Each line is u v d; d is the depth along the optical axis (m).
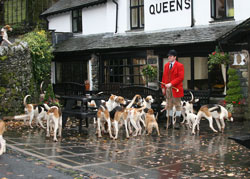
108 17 15.75
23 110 11.41
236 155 6.23
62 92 14.84
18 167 5.20
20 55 11.53
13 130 9.03
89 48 14.70
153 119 8.40
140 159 5.96
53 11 18.38
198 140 7.72
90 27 16.81
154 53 13.05
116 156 6.18
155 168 5.36
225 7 11.86
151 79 13.14
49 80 14.71
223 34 10.38
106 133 8.72
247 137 5.42
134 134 8.55
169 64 9.35
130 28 15.15
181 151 6.62
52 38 17.00
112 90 13.67
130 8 15.13
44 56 14.00
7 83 11.00
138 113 8.34
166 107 9.39
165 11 13.45
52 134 8.34
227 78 11.07
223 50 10.69
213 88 11.51
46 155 6.12
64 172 4.96
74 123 10.62
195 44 11.39
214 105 8.73
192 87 12.14
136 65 13.88
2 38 11.34
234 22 11.46
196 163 5.68
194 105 11.16
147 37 13.56
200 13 12.41
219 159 5.95
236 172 5.13
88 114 8.64
